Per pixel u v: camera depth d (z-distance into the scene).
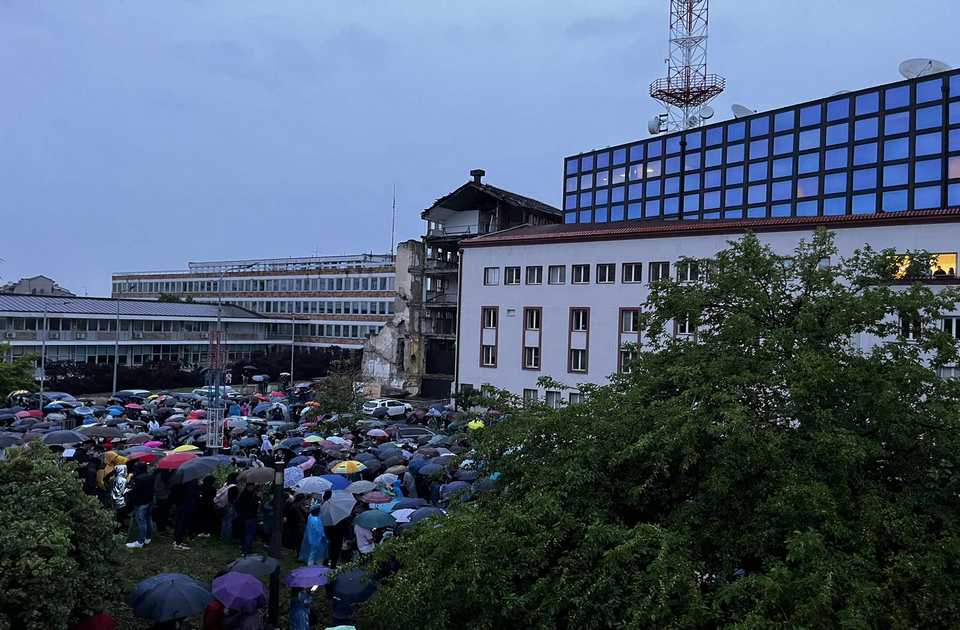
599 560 9.70
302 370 85.50
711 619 8.61
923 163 48.88
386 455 24.56
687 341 13.93
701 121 67.31
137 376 70.62
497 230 62.91
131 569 15.53
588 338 45.97
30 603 9.51
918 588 9.06
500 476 12.70
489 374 50.50
